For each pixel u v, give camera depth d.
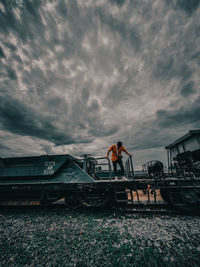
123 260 2.35
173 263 2.24
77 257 2.50
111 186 4.68
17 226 4.01
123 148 5.32
